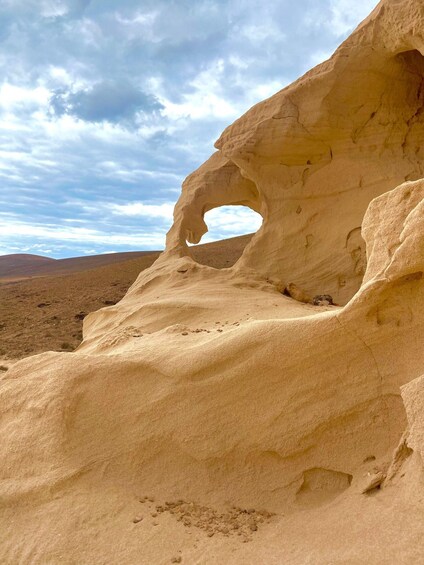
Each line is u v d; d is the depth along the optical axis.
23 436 4.80
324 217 12.02
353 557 2.82
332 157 11.76
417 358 3.85
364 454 3.83
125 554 3.50
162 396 4.59
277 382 4.24
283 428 4.10
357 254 11.30
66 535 3.76
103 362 5.04
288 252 12.45
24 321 21.34
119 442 4.53
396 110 10.69
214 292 10.63
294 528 3.47
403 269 3.82
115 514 3.93
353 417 3.97
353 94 10.59
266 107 12.08
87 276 34.72
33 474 4.47
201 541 3.53
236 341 4.53
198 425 4.35
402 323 3.97
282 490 3.95
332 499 3.73
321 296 11.01
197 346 4.80
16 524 4.06
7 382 5.67
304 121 11.26
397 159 10.75
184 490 4.14
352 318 4.06
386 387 3.92
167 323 8.93
